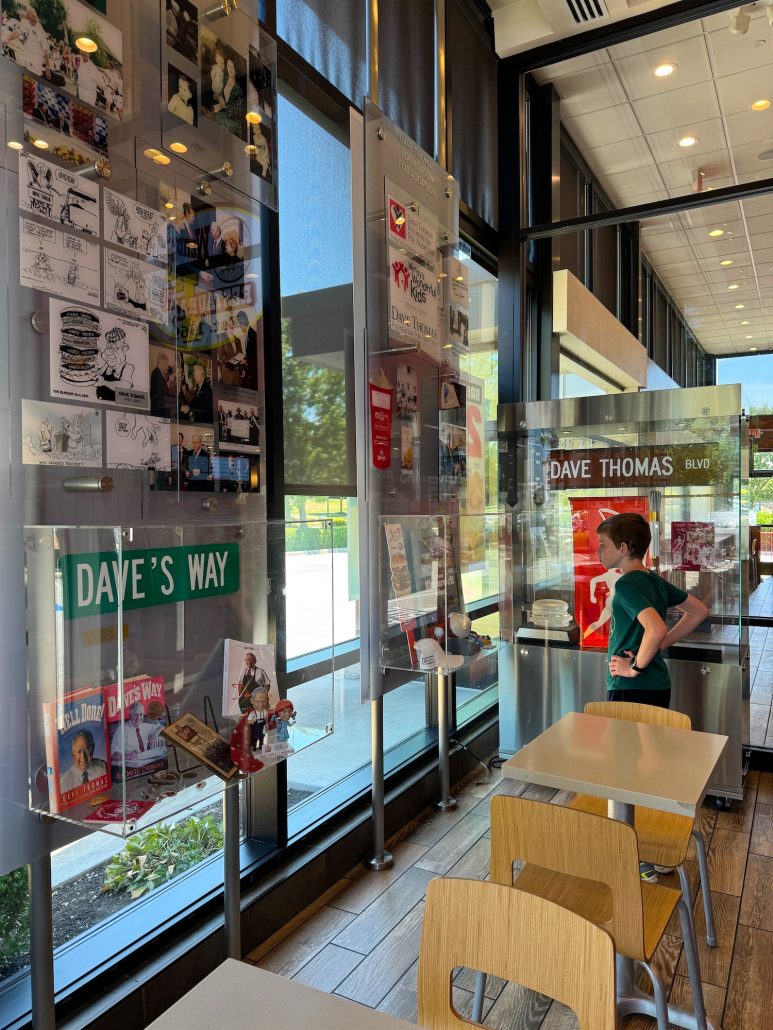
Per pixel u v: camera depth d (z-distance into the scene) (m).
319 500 2.90
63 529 1.36
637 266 4.30
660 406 3.67
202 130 1.87
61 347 1.48
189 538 1.61
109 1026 1.83
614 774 1.93
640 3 4.00
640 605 2.93
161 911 2.23
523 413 4.03
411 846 3.15
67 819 1.37
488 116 4.41
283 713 1.85
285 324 2.71
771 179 3.93
